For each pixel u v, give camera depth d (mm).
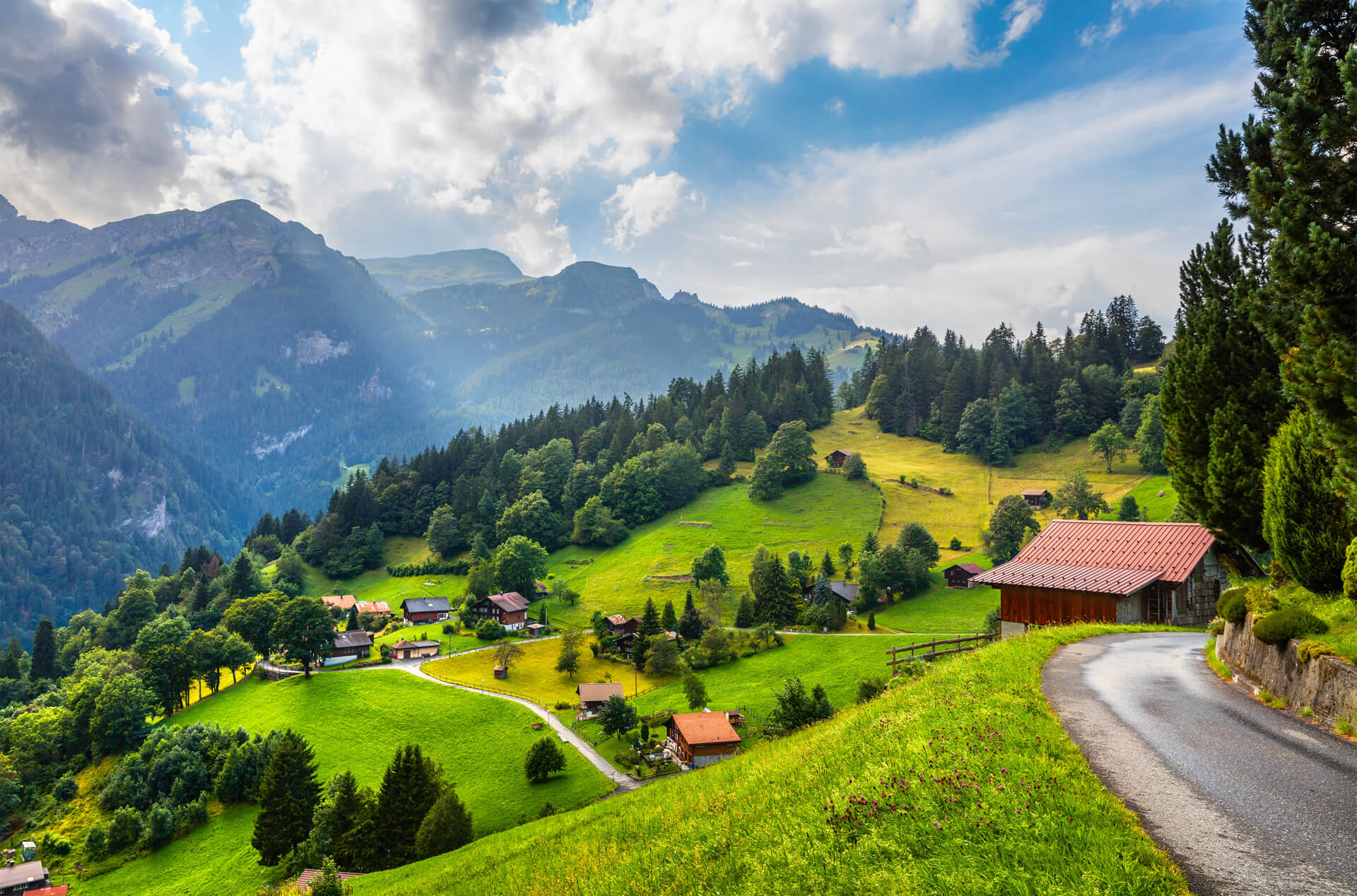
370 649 126812
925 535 135625
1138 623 41156
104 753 94312
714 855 13406
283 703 99438
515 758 79750
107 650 138125
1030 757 13242
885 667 89938
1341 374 17172
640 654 110062
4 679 125188
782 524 166250
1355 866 9250
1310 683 17172
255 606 126062
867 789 12938
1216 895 8641
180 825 74875
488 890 20219
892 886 9766
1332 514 23297
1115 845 9586
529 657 116875
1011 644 29531
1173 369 35531
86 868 70750
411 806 58969
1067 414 197000
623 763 75625
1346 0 19234
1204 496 33875
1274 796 11766
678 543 164750
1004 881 9141
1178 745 14680
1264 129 22812
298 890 44406
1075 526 48375
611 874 15141
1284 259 19422
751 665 101188
